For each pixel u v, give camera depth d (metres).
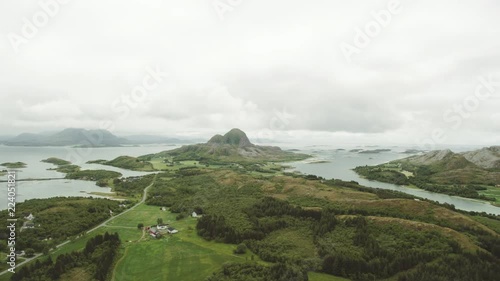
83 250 119.75
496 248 116.06
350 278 106.50
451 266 104.06
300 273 101.88
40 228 144.38
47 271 103.25
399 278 101.88
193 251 128.12
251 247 130.50
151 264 116.19
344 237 131.50
